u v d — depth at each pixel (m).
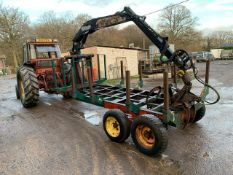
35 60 7.53
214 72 17.64
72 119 5.90
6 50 37.25
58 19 44.75
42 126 5.44
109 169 3.37
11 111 7.06
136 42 49.19
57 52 8.43
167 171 3.25
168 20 46.97
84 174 3.27
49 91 7.55
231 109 6.13
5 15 35.22
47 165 3.56
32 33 39.59
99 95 5.44
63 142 4.42
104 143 4.30
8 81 19.41
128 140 4.41
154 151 3.63
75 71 6.34
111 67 18.05
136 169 3.34
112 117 4.30
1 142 4.55
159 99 4.73
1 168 3.53
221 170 3.24
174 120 3.79
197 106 4.45
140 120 3.79
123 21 5.39
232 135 4.40
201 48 56.41
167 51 4.57
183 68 4.29
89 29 6.39
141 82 5.92
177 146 4.02
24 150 4.12
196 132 4.61
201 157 3.61
